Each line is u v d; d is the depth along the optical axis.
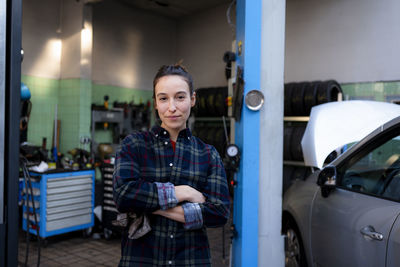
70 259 3.48
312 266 2.49
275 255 2.62
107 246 3.89
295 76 6.02
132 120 6.65
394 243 1.73
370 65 5.17
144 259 1.19
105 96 6.07
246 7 2.51
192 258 1.20
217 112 6.52
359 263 1.97
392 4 4.96
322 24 5.68
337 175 2.42
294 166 5.61
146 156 1.24
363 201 2.08
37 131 5.48
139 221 1.18
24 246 3.81
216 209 1.21
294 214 2.75
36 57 5.43
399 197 1.87
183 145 1.27
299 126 5.57
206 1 6.87
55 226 3.76
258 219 2.58
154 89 1.28
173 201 1.16
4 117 1.51
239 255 2.59
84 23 5.51
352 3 5.35
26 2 5.26
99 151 5.74
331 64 5.58
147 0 6.65
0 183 1.50
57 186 3.77
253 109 2.49
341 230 2.15
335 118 2.44
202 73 7.52
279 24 2.59
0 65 1.50
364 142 2.30
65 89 5.69
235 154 2.51
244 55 2.53
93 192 4.09
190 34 7.71
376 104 2.56
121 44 6.71
